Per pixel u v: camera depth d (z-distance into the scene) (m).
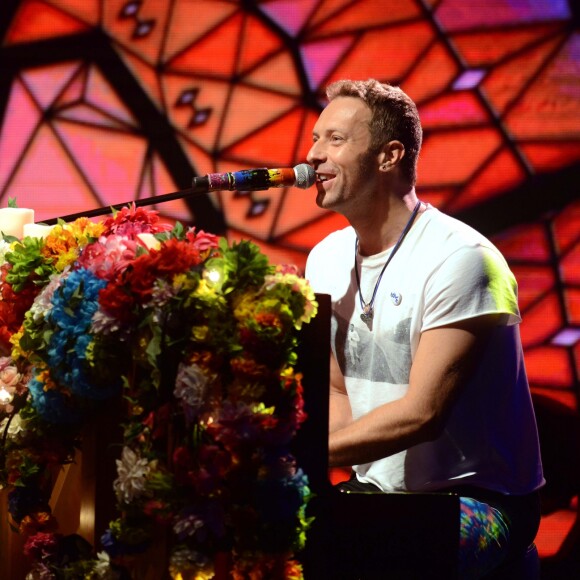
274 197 12.91
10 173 13.05
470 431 6.84
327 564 5.65
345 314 7.25
